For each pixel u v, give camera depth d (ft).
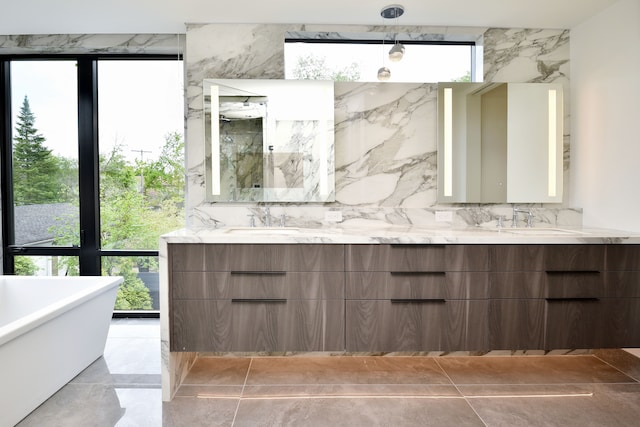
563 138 8.95
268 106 8.67
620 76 7.64
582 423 5.72
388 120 8.90
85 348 7.47
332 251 6.82
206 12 8.22
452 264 6.86
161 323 6.61
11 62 10.40
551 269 6.87
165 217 10.57
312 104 8.70
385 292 6.85
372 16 8.38
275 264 6.81
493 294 6.88
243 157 8.71
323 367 7.64
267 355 8.18
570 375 7.29
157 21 8.66
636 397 6.49
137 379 7.13
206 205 8.82
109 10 8.14
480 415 5.93
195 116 8.75
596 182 8.30
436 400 6.38
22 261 10.58
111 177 10.47
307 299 6.84
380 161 8.91
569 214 8.68
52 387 6.50
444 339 6.88
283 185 8.77
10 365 5.53
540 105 8.82
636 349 7.23
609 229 7.95
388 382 7.01
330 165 8.74
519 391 6.69
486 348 6.89
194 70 8.73
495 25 8.82
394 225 8.68
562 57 8.96
